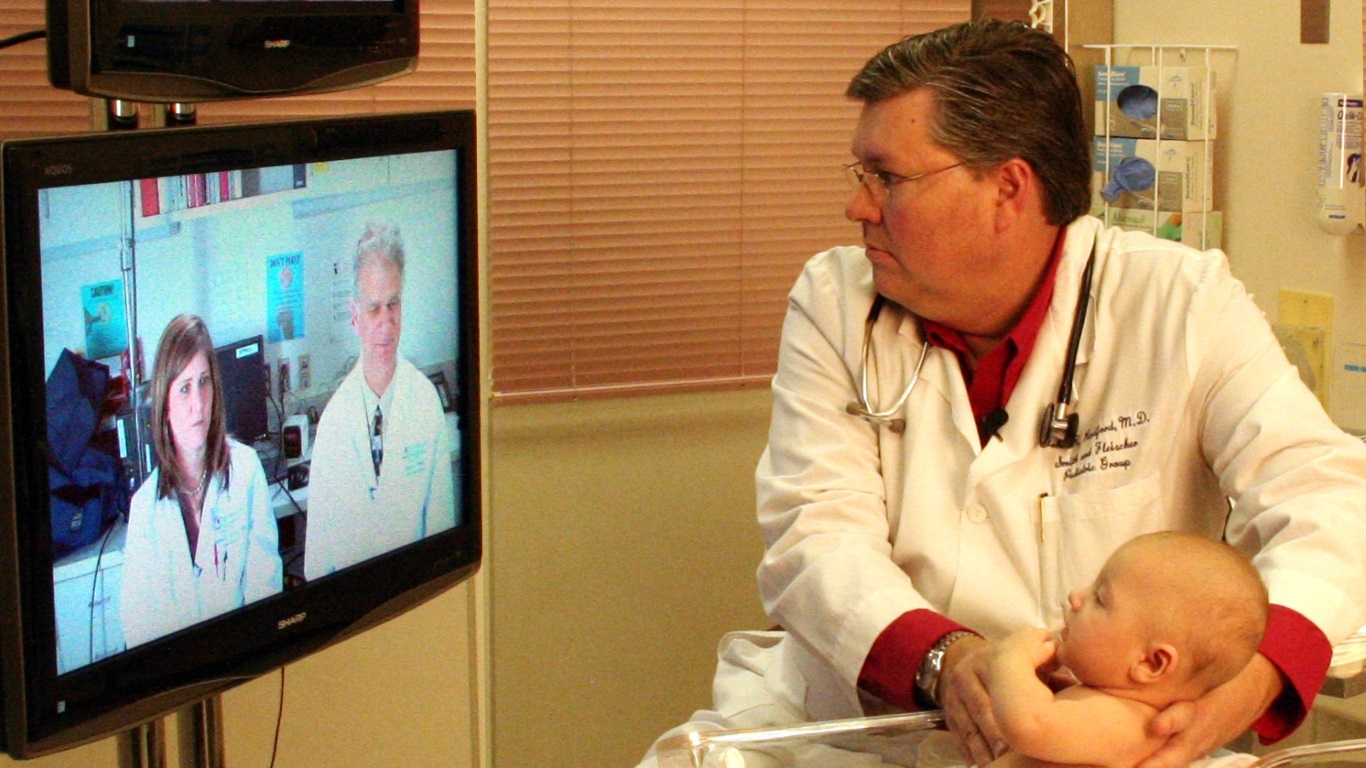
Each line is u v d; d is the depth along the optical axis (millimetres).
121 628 1165
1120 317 1567
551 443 2920
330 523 1410
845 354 1620
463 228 1576
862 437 1600
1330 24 2291
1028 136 1444
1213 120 2498
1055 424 1516
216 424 1252
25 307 1042
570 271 2834
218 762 1438
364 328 1432
